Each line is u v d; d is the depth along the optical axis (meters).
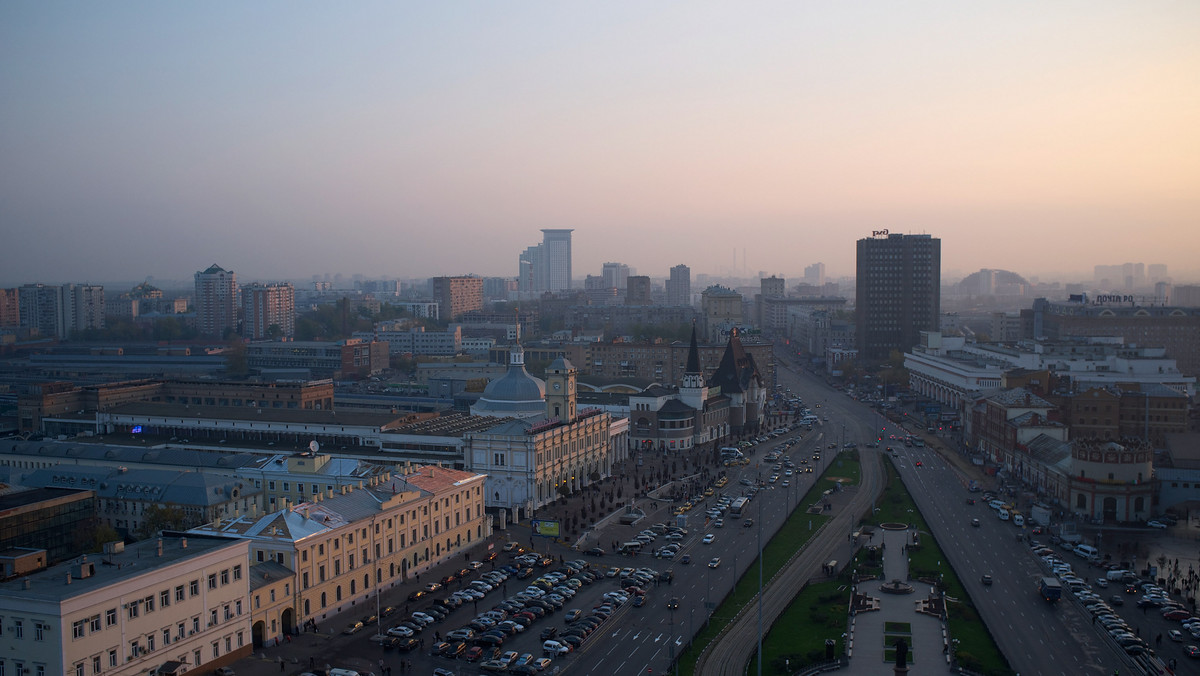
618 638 165.88
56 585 132.75
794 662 153.50
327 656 155.88
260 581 160.50
